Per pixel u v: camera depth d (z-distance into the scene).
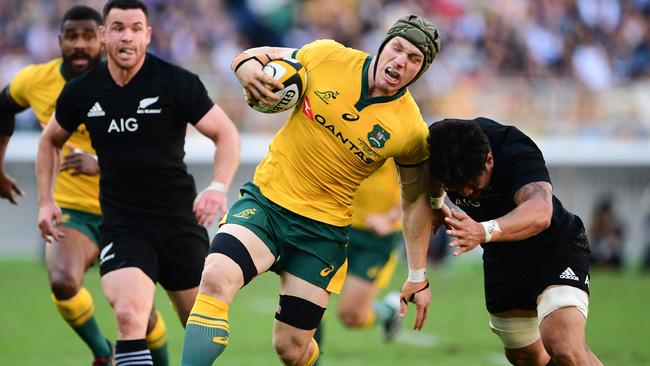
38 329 41.59
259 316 47.53
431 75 80.69
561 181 78.00
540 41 84.81
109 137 24.39
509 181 21.83
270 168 22.48
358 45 83.50
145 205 24.53
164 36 79.62
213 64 79.62
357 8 84.50
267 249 21.89
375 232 35.78
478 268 71.50
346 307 36.22
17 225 72.50
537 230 20.95
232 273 21.12
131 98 24.28
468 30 84.50
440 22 84.44
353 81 21.64
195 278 25.36
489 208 22.42
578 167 77.88
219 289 20.97
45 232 25.27
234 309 50.06
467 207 22.80
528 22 85.50
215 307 20.91
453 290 58.69
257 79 21.38
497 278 23.45
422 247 22.62
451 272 68.81
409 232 22.67
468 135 21.00
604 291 58.03
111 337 40.16
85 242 27.41
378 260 36.09
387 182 35.56
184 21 80.69
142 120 24.30
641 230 77.88
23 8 77.75
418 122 21.92
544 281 22.33
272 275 67.19
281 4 83.44
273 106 21.70
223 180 24.48
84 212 27.83
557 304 21.92
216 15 82.31
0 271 62.31
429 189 22.55
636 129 79.12
